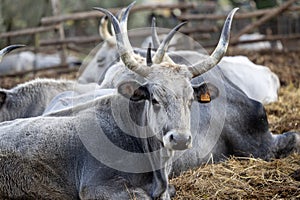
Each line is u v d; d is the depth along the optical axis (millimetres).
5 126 12508
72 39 31375
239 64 19672
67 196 11945
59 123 12234
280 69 26438
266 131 15000
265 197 12156
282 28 35188
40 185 11844
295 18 34938
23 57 35688
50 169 11836
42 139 11961
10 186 11898
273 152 14883
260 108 15023
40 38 39562
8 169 11875
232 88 15086
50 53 39219
